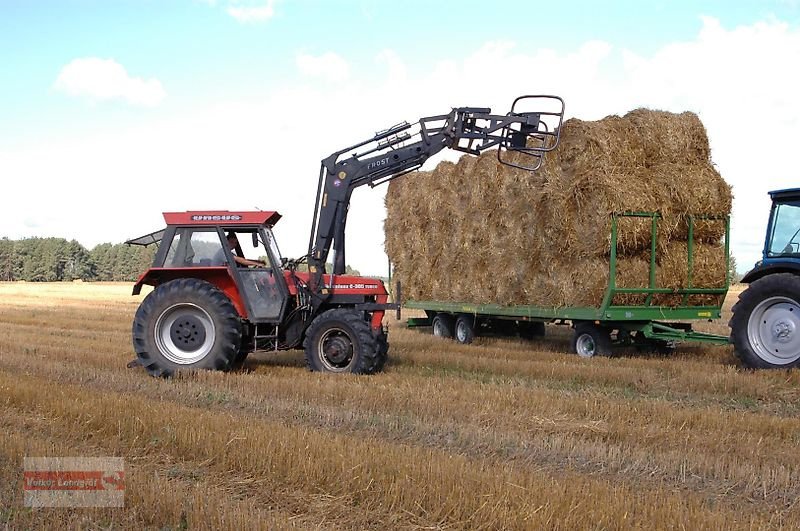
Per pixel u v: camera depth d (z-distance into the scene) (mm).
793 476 5613
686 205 11359
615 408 7711
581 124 11320
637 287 11297
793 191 10117
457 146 10711
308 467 5309
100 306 27281
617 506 4664
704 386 9219
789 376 9312
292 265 10586
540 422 7168
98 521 4488
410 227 15820
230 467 5582
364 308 10430
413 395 8211
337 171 10711
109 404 7078
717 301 12117
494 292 13383
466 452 6156
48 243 92000
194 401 8078
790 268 9914
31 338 14477
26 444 5926
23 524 4426
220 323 9672
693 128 11812
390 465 5293
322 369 10055
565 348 13586
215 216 10195
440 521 4652
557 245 11805
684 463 5867
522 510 4570
